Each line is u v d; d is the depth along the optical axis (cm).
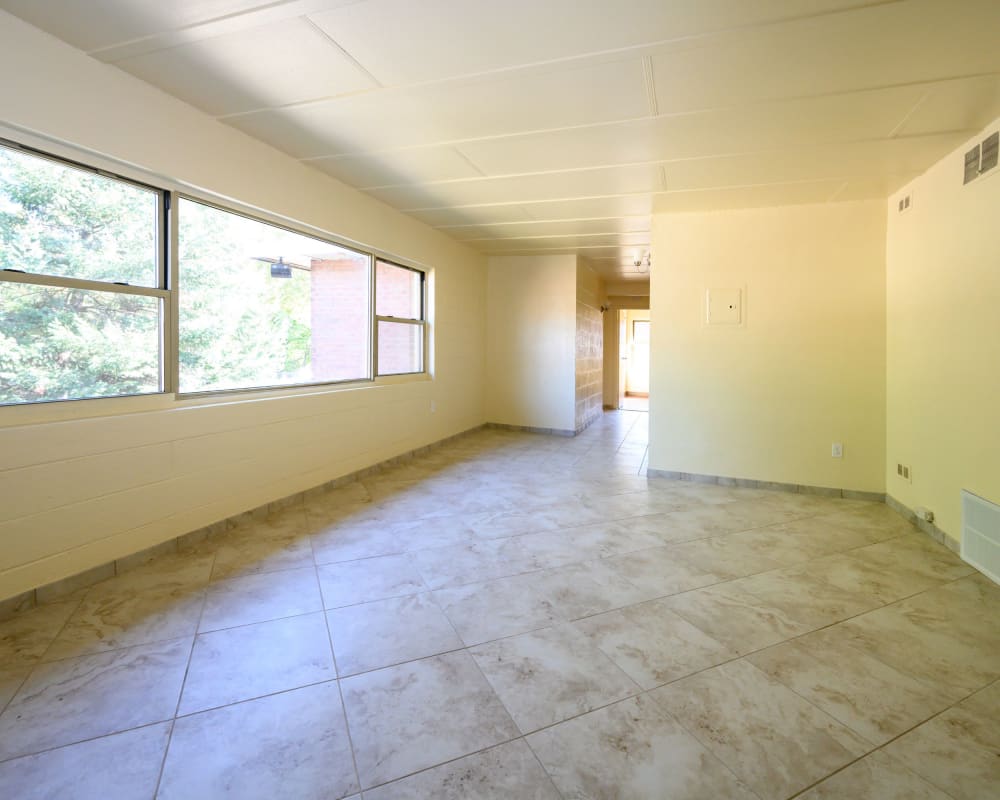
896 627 223
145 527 273
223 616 223
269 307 363
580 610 234
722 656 200
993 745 156
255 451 344
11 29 204
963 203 300
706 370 460
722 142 306
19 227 219
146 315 274
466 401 670
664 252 468
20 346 222
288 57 230
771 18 193
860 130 286
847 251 415
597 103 264
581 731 160
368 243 440
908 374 371
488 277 721
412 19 200
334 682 181
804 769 146
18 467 218
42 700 169
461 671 189
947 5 183
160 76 248
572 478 473
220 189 298
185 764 145
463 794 136
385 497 404
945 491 319
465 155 339
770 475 444
